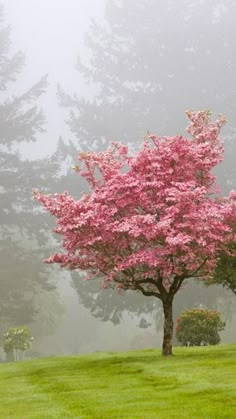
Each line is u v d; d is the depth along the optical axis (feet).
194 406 37.96
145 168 60.39
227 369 50.21
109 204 60.39
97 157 64.54
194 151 60.34
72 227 57.06
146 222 55.98
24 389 48.93
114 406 39.32
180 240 53.67
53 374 56.70
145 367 54.34
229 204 58.75
